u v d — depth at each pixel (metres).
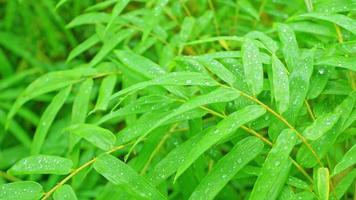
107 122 1.46
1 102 1.63
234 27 1.29
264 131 1.05
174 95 0.96
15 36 1.80
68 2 1.74
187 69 0.94
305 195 0.86
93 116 1.48
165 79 0.86
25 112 1.59
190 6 1.46
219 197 1.02
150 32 1.20
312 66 0.90
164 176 0.89
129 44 1.43
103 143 0.91
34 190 0.87
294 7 1.26
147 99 0.95
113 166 0.87
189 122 0.95
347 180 0.89
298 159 0.88
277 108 0.85
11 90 1.65
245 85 0.93
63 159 0.90
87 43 1.21
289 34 0.96
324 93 0.94
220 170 0.85
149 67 0.99
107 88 1.04
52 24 1.82
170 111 0.92
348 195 1.13
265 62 0.91
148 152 0.96
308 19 1.05
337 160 1.01
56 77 1.11
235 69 0.96
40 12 1.75
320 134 0.84
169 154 0.90
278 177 0.85
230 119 0.83
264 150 0.91
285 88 0.86
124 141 0.91
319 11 1.01
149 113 0.94
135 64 0.99
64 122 1.52
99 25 1.22
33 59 1.78
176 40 1.18
